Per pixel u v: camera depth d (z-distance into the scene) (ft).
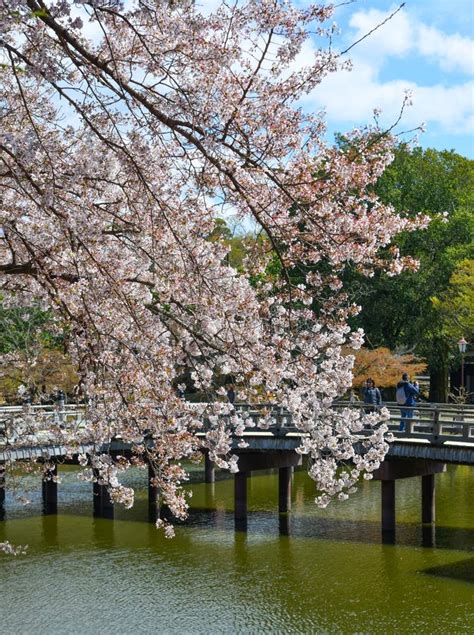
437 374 151.02
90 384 31.22
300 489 96.37
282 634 46.42
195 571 59.31
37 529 73.51
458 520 75.56
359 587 54.95
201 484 99.91
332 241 28.94
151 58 25.94
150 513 80.79
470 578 56.65
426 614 49.44
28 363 42.24
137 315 32.09
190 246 30.32
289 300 30.25
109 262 31.83
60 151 27.53
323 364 33.06
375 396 79.71
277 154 28.50
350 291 127.54
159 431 32.73
